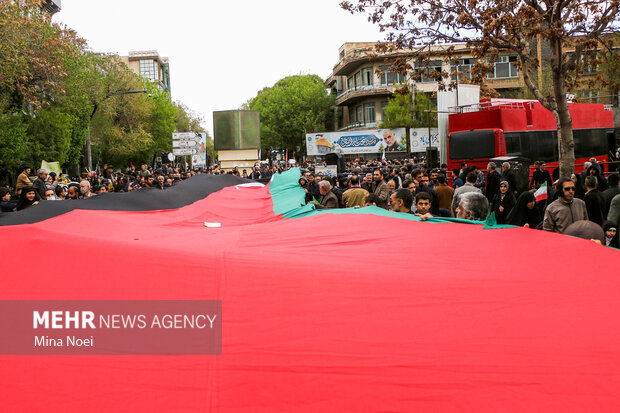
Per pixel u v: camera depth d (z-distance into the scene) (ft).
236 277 11.98
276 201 39.42
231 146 117.70
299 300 11.46
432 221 20.34
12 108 88.94
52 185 46.75
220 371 9.25
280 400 8.75
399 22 46.60
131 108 158.20
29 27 79.97
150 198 31.58
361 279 12.54
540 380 9.19
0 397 8.73
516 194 43.04
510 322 10.94
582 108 72.69
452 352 9.89
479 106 71.00
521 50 44.52
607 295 12.19
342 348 9.92
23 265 11.18
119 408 8.60
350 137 191.01
